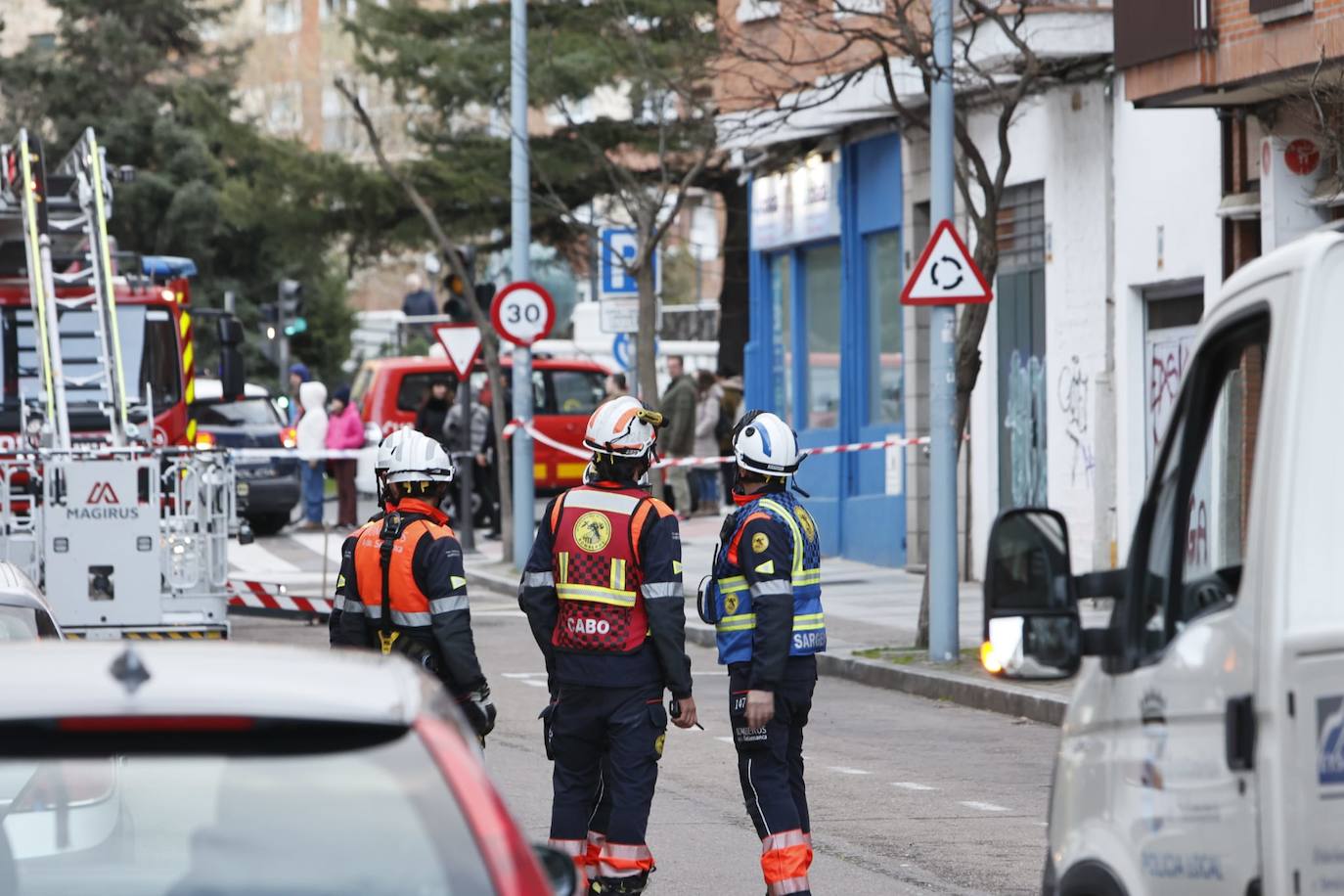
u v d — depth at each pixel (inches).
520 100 2758.4
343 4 7701.8
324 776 385.7
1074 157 2217.0
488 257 4126.5
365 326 6589.6
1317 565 459.2
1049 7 2110.0
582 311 5009.8
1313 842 449.4
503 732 1459.2
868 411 2792.8
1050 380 2282.2
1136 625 541.3
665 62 2933.1
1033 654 529.7
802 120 2699.3
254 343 5433.1
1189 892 495.5
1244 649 470.9
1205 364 526.0
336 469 3612.2
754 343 3125.0
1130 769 529.7
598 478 856.9
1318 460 461.1
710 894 936.3
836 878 976.9
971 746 1414.9
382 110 7529.5
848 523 2810.0
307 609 2020.2
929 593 1765.5
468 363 2947.8
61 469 1667.1
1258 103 1827.0
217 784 382.6
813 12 2036.2
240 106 5565.9
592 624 844.6
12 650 428.5
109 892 378.0
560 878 458.0
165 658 419.2
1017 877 979.9
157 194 5251.0
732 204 4143.7
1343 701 446.6
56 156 5310.0
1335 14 1622.8
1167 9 1781.5
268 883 373.1
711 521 3447.3
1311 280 465.7
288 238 3737.7
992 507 2431.1
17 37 7662.4
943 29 1736.0
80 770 378.9
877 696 1683.1
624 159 3705.7
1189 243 1998.0
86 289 2348.7
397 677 425.1
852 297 2785.4
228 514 1710.1
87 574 1668.3
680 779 1275.8
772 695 841.5
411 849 376.8
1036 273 2338.8
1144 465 2124.8
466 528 3065.9
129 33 5364.2
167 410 2393.0
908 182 2620.6
